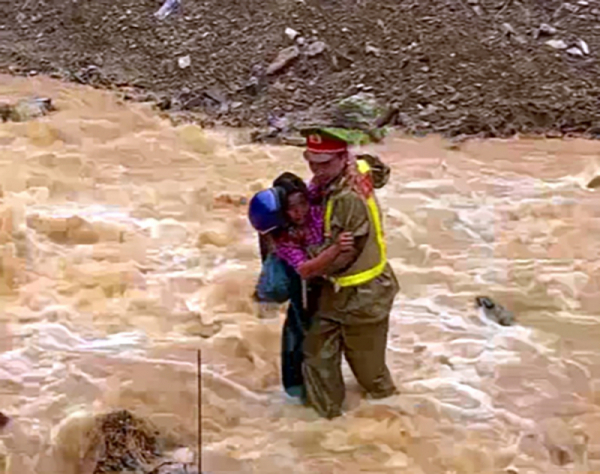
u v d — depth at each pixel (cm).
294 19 1475
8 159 1076
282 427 630
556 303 812
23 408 654
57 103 1290
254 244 899
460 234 933
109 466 588
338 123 664
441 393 673
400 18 1462
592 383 696
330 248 584
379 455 609
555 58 1398
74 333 749
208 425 632
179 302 796
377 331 623
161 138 1187
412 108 1293
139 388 674
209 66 1427
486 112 1273
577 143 1205
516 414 657
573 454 617
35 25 1571
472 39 1425
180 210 973
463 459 607
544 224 961
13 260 847
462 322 773
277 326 758
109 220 933
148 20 1536
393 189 1034
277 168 1094
